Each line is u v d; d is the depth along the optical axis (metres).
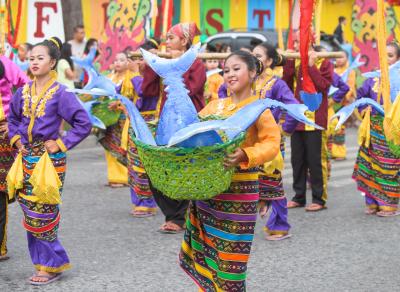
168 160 3.76
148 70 7.18
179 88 4.10
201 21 9.70
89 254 6.31
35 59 5.17
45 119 5.18
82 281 5.54
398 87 6.07
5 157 5.74
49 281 5.48
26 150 5.21
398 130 4.61
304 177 8.45
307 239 6.95
